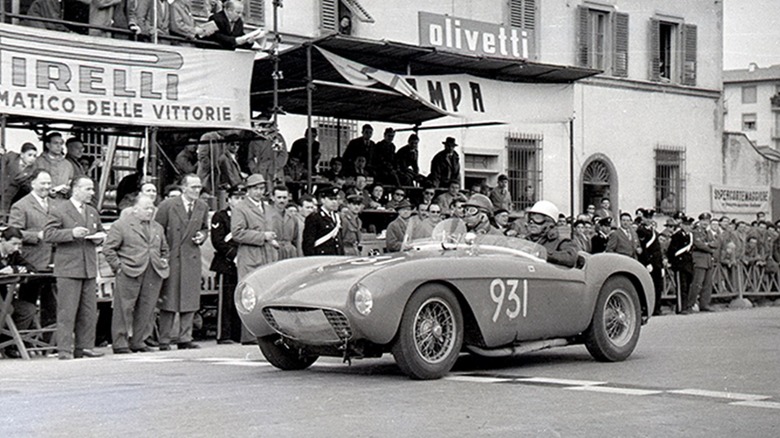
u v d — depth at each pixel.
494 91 18.02
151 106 14.17
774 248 24.33
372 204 17.92
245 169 17.48
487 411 7.68
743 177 32.28
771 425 7.20
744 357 11.32
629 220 20.27
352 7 23.08
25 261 11.98
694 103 30.91
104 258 13.19
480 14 25.91
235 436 6.69
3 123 13.12
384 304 8.91
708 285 21.52
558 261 10.42
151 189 12.47
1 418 7.34
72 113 13.49
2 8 13.05
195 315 14.64
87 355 11.96
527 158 26.91
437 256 9.85
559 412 7.66
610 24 28.86
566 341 10.57
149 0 14.68
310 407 7.82
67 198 12.82
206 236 13.25
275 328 9.60
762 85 69.69
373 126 23.56
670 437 6.77
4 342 11.70
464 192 19.70
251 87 17.92
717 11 31.67
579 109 28.03
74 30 15.10
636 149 29.34
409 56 16.69
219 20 15.38
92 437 6.66
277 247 13.51
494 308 9.66
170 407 7.81
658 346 12.58
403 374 9.81
